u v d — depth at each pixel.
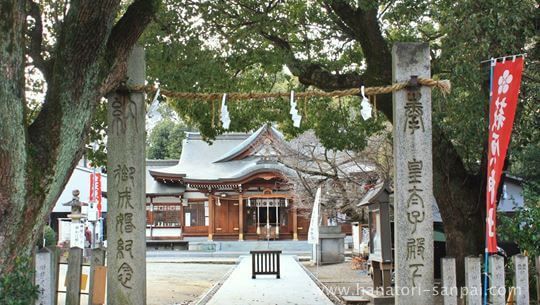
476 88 9.16
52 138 5.17
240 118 13.48
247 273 18.70
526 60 10.15
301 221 37.34
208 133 12.87
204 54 11.26
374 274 12.42
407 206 7.15
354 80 10.86
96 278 7.10
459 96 10.28
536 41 9.93
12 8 4.61
